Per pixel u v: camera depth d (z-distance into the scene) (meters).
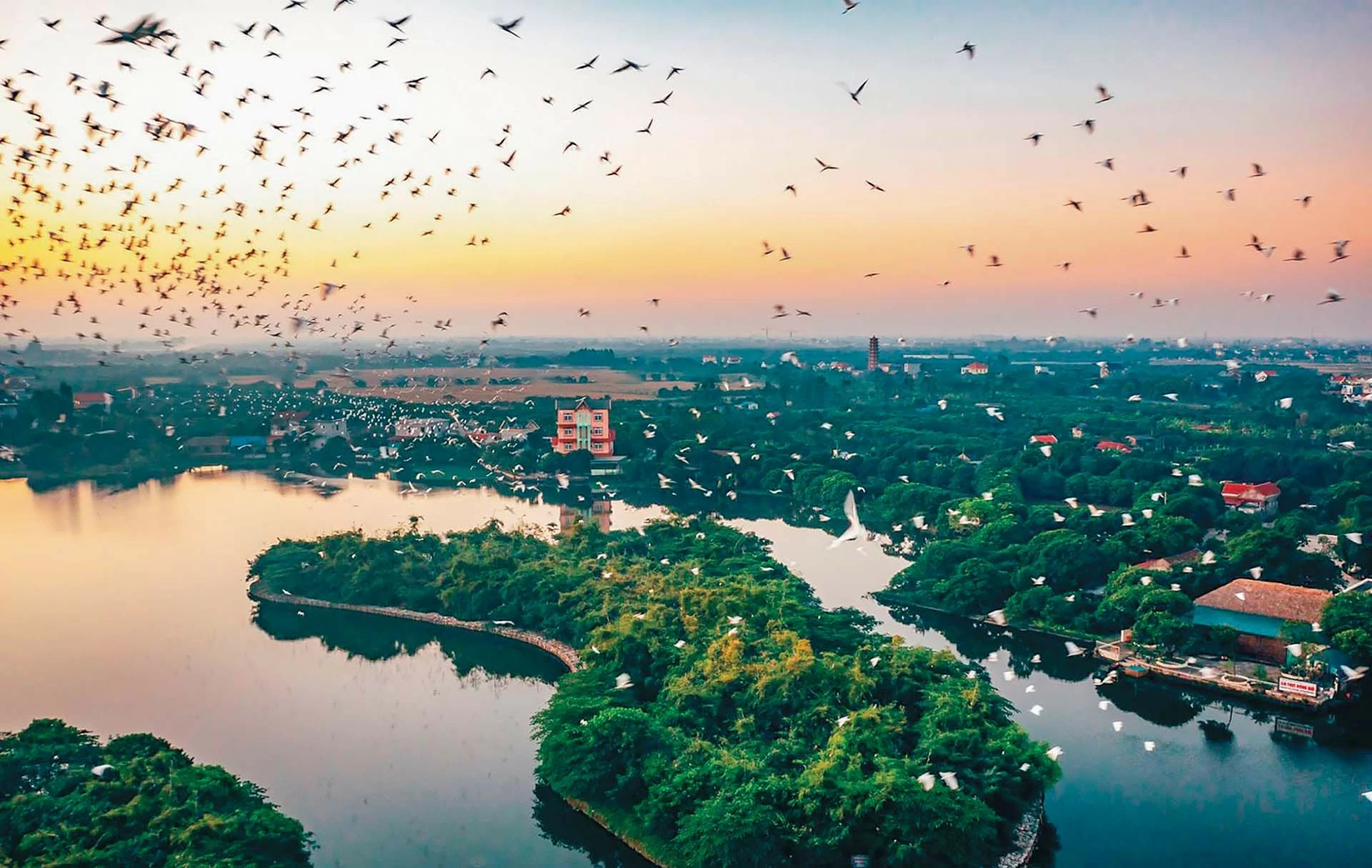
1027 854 65.38
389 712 92.31
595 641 91.81
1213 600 104.44
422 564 125.94
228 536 157.38
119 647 107.88
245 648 108.56
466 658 107.69
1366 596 97.06
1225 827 70.75
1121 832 70.12
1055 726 88.00
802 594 111.69
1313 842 68.88
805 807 62.69
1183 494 155.50
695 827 62.28
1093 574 121.62
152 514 175.25
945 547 128.12
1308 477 184.88
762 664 82.06
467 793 77.12
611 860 69.06
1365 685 92.62
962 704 75.94
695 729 77.00
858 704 77.06
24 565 139.25
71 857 54.38
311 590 124.00
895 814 62.03
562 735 74.44
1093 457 191.88
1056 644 108.69
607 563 123.19
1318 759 81.56
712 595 98.56
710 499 196.88
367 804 75.19
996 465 189.00
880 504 177.88
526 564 122.12
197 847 57.12
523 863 68.00
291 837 61.97
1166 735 86.19
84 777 65.12
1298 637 96.38
